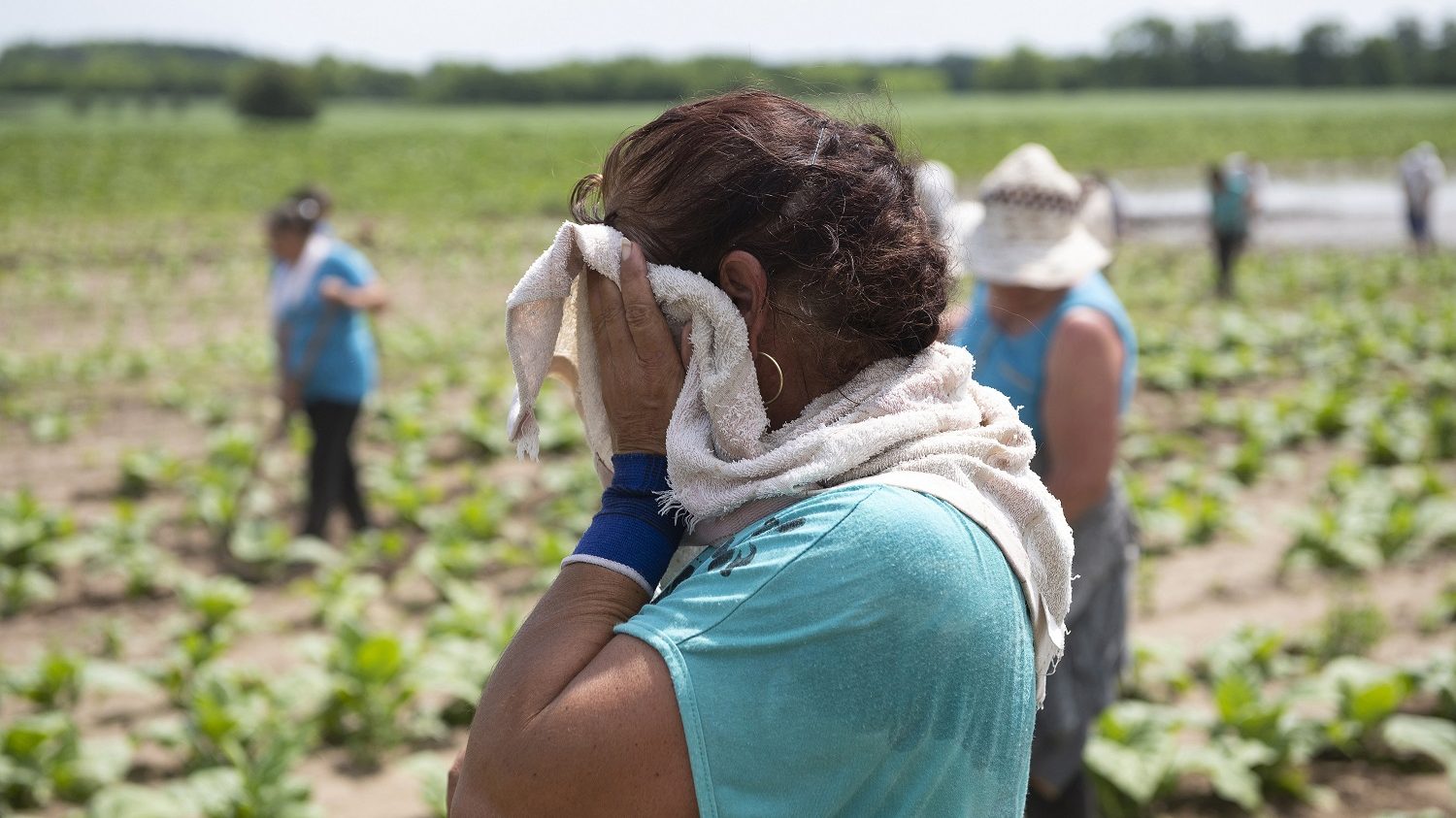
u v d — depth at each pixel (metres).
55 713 5.45
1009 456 1.28
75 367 13.32
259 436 10.80
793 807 1.10
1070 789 3.04
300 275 7.24
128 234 25.72
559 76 117.38
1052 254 2.92
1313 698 5.21
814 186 1.23
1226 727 5.08
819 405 1.24
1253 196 20.23
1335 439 10.79
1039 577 1.26
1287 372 13.41
